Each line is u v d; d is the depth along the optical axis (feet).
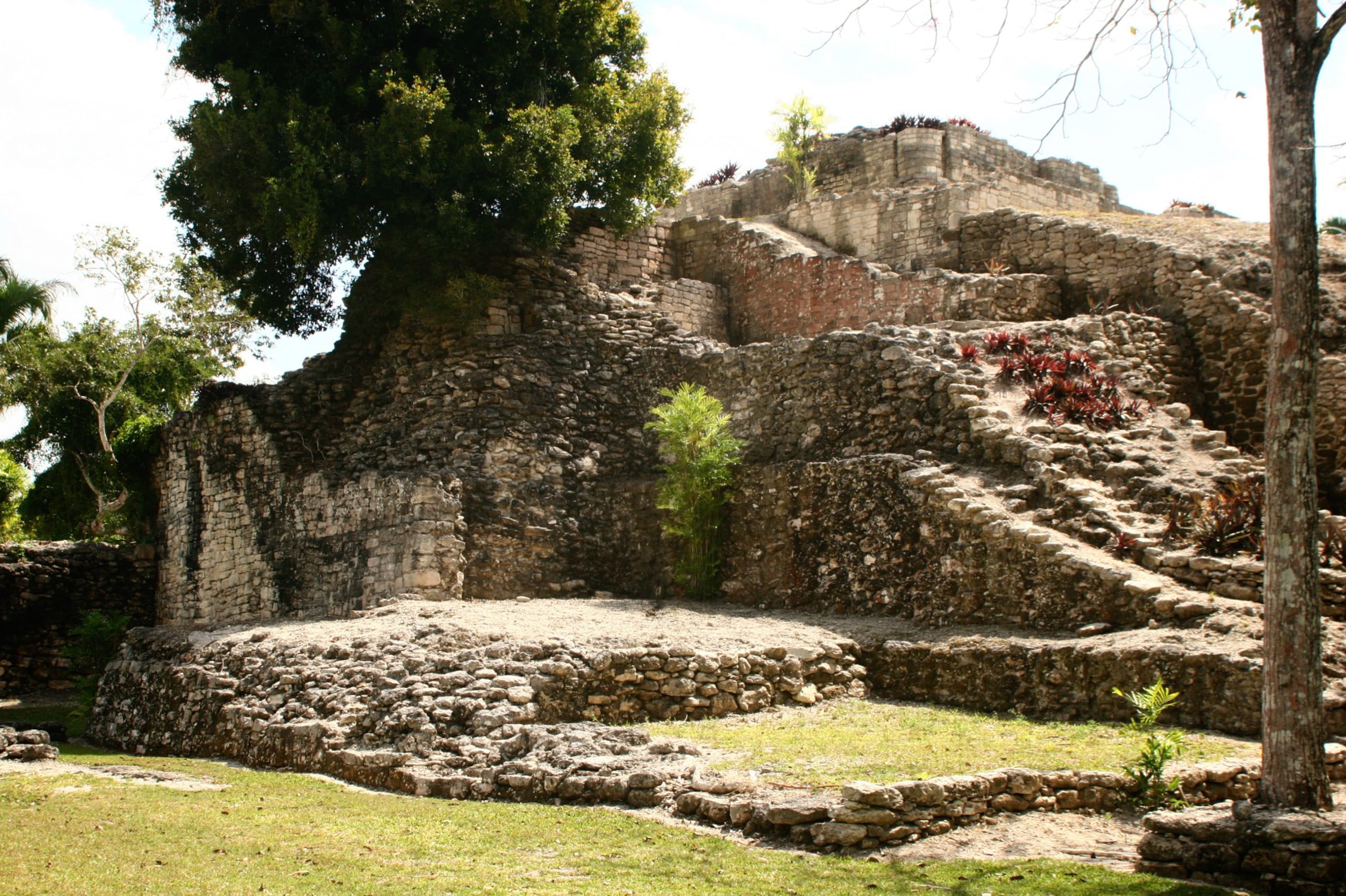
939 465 52.90
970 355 58.85
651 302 76.95
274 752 43.19
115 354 106.11
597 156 72.84
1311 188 28.53
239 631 55.93
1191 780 31.40
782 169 104.32
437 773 36.96
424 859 27.63
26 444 104.53
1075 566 44.75
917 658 45.70
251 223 68.03
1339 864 24.20
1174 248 68.23
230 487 75.05
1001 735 37.50
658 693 42.60
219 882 25.63
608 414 67.82
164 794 36.17
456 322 66.49
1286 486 27.76
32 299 106.83
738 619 51.67
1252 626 39.22
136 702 55.42
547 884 25.30
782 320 78.89
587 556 63.77
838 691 45.80
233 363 113.39
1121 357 62.54
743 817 29.68
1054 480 49.96
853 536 53.47
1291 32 28.99
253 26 71.10
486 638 44.80
